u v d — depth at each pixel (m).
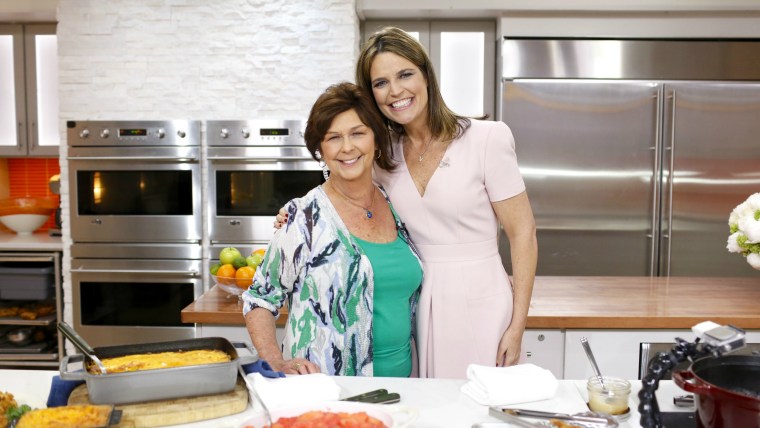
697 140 3.96
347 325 1.63
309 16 3.88
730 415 0.97
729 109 3.94
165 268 3.90
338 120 1.58
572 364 2.21
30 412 1.10
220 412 1.20
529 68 4.00
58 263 4.02
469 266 1.80
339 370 1.62
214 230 3.87
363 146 1.60
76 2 3.91
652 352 2.19
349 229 1.66
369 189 1.70
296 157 3.78
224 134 3.79
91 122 3.82
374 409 1.13
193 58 3.92
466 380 1.44
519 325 1.82
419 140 1.82
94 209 3.89
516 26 4.00
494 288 1.81
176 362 1.28
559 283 2.79
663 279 2.90
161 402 1.21
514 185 1.80
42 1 3.99
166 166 3.83
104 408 1.11
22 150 4.36
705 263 4.04
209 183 3.84
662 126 3.96
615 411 1.23
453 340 1.79
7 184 4.68
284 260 1.63
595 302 2.39
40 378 1.44
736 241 2.18
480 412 1.25
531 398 1.29
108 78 3.95
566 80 3.98
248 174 3.83
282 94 3.92
